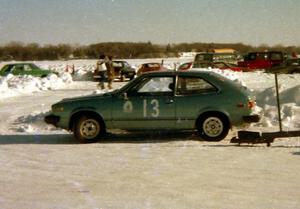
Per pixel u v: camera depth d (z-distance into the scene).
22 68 35.91
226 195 6.28
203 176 7.25
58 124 10.52
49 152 9.45
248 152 8.92
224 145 9.66
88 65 61.41
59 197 6.38
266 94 15.07
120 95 10.36
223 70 37.62
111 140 10.66
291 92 14.59
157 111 10.20
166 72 10.44
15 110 17.20
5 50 90.31
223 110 10.03
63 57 95.00
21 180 7.30
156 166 7.98
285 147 9.30
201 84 10.25
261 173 7.36
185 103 10.12
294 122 12.06
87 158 8.78
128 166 8.04
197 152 9.03
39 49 93.06
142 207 5.88
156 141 10.37
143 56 93.31
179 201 6.07
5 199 6.34
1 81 29.28
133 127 10.34
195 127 10.19
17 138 11.37
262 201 6.00
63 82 32.53
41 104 19.11
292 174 7.26
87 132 10.41
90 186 6.87
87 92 25.28
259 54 43.22
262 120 12.09
